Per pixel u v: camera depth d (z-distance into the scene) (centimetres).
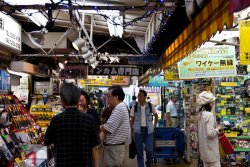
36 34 539
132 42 1077
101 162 583
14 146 404
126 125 493
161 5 427
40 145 459
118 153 489
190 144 777
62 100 319
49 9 450
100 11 489
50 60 1042
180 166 823
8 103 486
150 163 724
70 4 437
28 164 375
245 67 636
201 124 531
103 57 1044
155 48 828
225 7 265
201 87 716
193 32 401
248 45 455
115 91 501
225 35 593
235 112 632
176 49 558
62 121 310
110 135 488
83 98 545
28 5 441
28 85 956
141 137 713
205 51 624
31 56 823
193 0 347
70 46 862
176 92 1208
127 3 507
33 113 818
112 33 736
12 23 610
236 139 616
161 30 549
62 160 305
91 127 316
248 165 621
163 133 848
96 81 1889
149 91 2053
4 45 564
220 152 557
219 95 634
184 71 633
